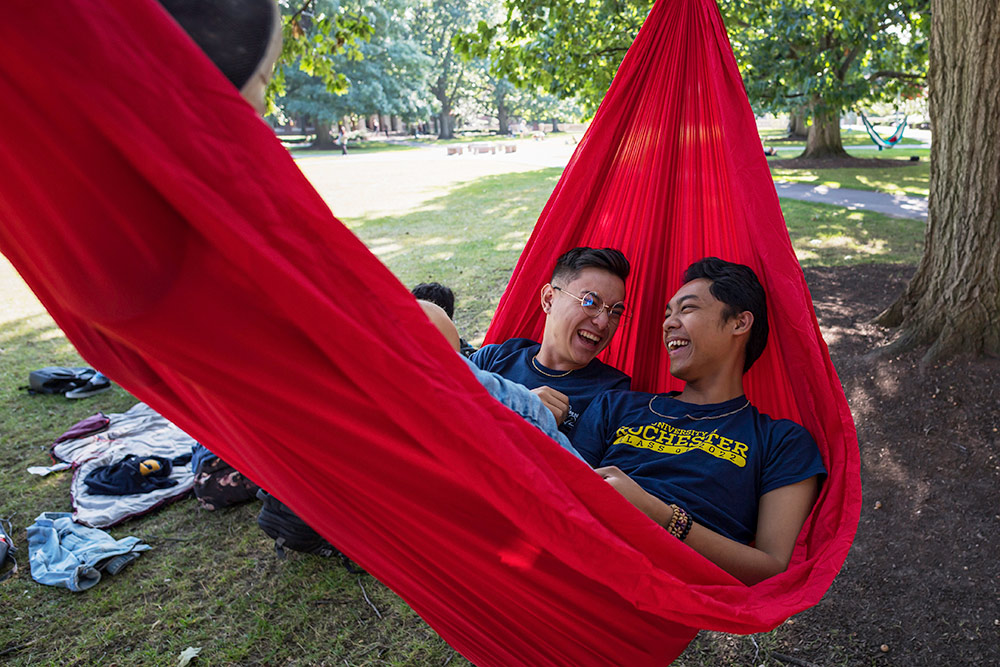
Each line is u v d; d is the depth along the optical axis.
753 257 2.49
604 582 1.39
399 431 1.15
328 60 7.10
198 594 3.46
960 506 3.72
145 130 0.80
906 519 3.72
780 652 3.00
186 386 1.17
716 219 2.64
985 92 4.50
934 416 4.38
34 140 0.76
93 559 3.58
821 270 8.65
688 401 2.32
